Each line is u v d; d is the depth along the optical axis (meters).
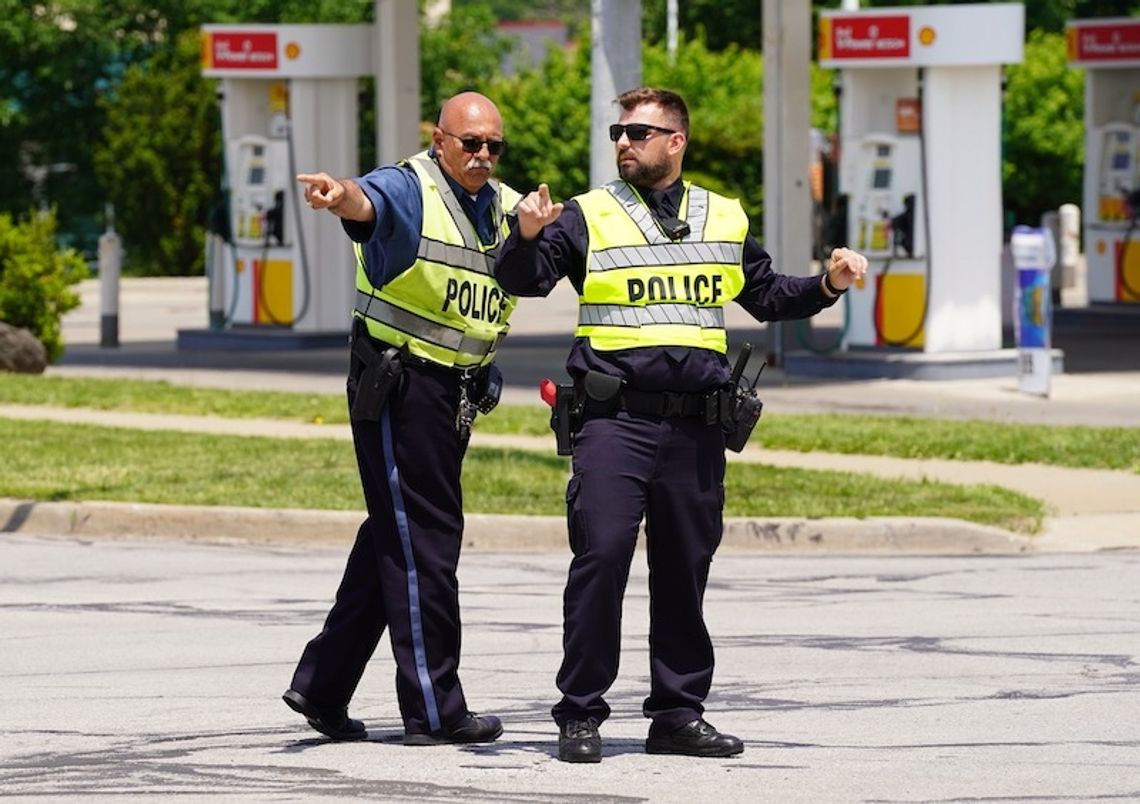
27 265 73.25
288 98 82.75
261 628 31.27
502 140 22.23
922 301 71.31
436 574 22.48
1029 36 165.88
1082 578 36.41
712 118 136.50
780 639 30.39
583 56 142.25
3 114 134.75
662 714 22.33
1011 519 41.53
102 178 134.12
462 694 23.09
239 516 41.31
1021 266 64.75
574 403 21.95
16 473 45.91
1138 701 25.67
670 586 22.14
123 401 61.12
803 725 24.20
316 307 83.94
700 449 21.83
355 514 41.06
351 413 22.58
